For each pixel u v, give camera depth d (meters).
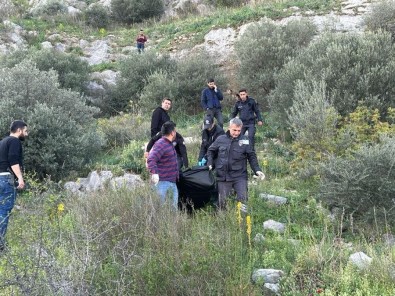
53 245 3.93
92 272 3.98
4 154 6.07
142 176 8.76
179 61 18.64
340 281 4.35
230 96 15.84
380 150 6.38
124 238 4.83
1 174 6.02
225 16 21.94
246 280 4.39
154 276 4.21
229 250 4.80
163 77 16.11
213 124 7.82
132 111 16.77
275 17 19.83
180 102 15.35
